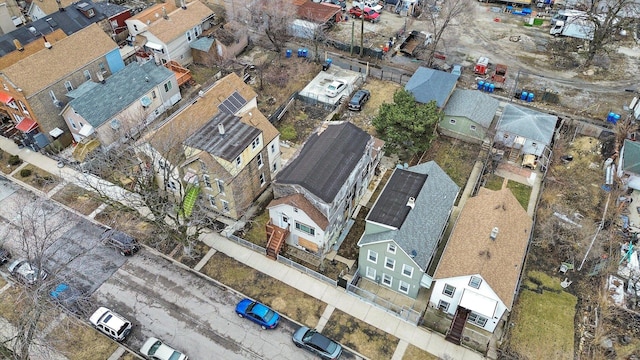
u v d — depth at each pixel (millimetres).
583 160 53656
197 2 73750
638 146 50531
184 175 44469
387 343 37062
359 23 79125
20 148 55406
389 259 38344
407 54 71000
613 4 68750
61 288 39812
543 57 70438
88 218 47219
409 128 50281
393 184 42719
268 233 44062
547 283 41344
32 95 51906
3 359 34312
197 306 39719
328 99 62625
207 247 44500
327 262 43500
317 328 38125
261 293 40688
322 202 40094
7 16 70188
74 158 53000
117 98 54719
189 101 60750
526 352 36500
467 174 52250
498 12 81750
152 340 36531
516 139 53219
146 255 43875
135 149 45219
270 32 70938
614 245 43906
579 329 38031
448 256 38062
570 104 61531
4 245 44062
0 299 40188
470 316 37844
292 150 55344
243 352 36656
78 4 70500
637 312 38531
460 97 57375
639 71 67062
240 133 45250
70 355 36438
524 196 49469
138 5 84000
